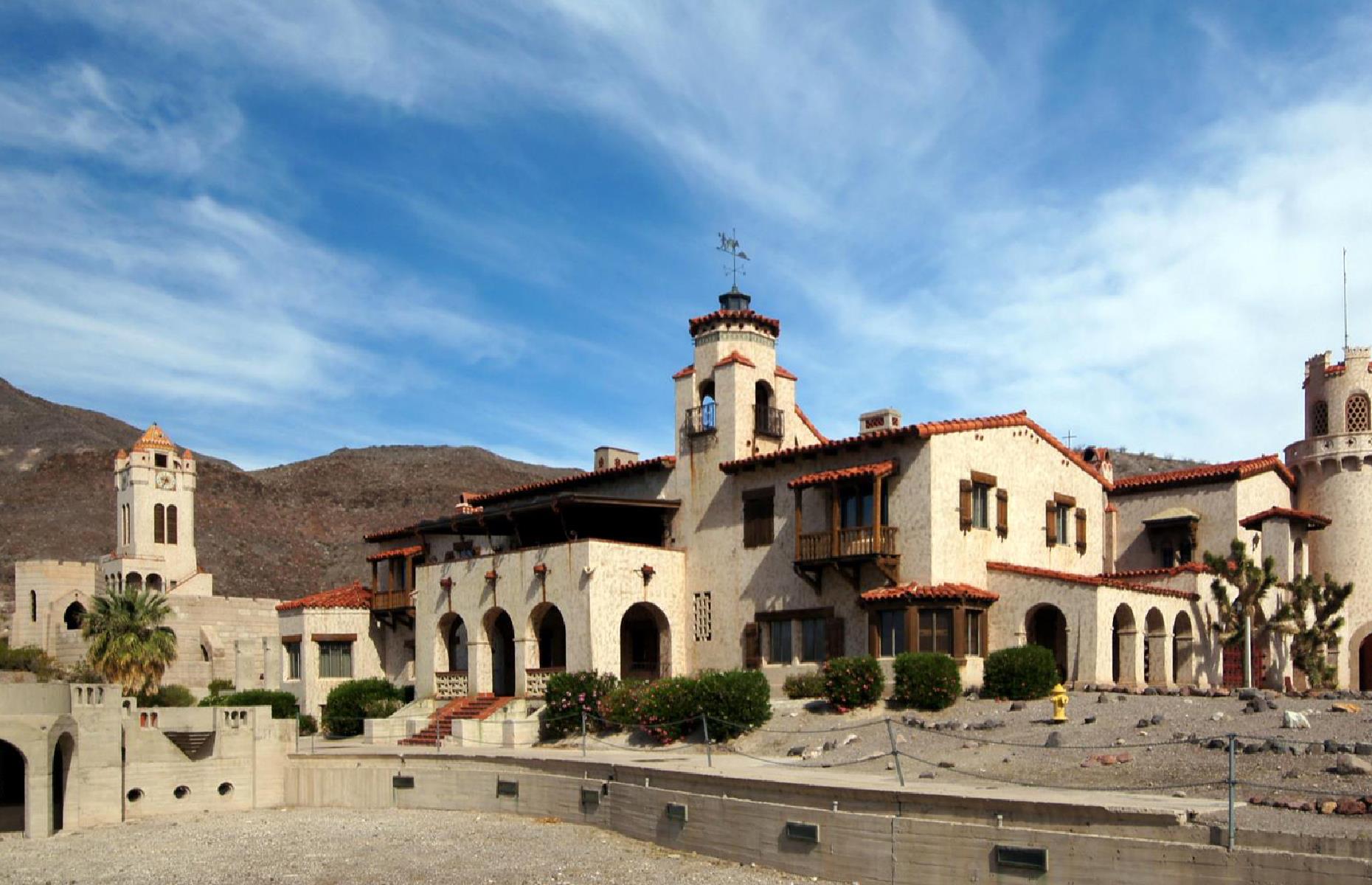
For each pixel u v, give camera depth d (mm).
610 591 43688
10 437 176625
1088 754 26031
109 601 57938
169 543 92938
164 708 39531
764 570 43844
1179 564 46531
